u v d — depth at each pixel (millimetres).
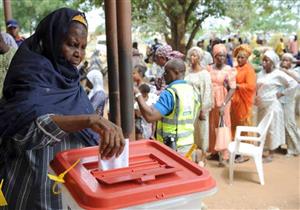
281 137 5508
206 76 4820
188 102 3121
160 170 1262
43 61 1545
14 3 26641
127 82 3094
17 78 1506
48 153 1649
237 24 21547
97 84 4730
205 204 4102
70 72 1662
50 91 1504
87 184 1146
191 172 1252
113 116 3285
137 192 1070
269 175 5035
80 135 1706
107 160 1292
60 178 1221
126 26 3020
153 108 3010
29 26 27484
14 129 1415
